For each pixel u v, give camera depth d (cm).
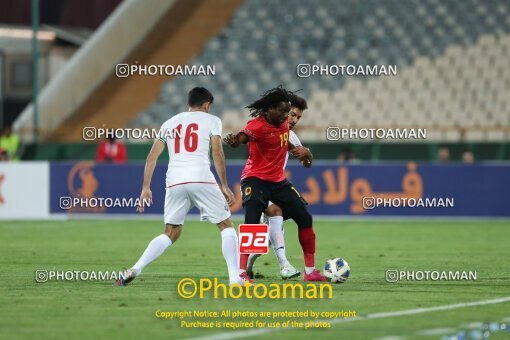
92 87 11375
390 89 11012
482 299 3519
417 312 3192
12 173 8325
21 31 13750
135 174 8275
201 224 7850
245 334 2794
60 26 14262
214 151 3684
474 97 10931
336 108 10894
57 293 3675
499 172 8138
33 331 2845
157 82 11431
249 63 11462
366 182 8219
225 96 11169
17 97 13688
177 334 2798
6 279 4153
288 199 3953
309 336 2759
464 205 8169
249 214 3894
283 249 4050
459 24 11619
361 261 4997
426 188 8188
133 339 2720
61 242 6188
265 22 11894
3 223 7875
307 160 4044
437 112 10819
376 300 3488
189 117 3716
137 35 11725
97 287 3856
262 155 3919
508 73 11119
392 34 11550
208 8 12038
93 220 8138
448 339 2691
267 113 3875
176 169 3703
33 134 10944
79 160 10206
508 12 11725
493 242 6209
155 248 3788
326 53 11444
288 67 11362
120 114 11238
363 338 2725
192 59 11562
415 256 5284
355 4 11944
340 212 8212
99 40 11425
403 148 9844
